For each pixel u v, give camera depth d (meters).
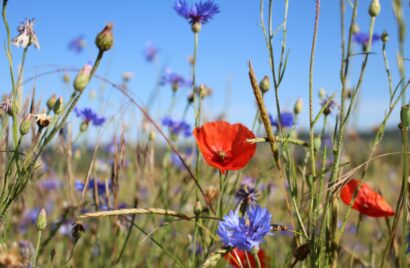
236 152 0.48
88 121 0.67
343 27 0.39
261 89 0.55
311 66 0.40
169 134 0.86
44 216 0.46
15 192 0.41
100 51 0.39
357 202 0.48
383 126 0.42
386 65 0.43
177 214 0.41
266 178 0.65
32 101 0.47
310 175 0.46
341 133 0.40
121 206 0.70
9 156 0.50
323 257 0.41
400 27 0.34
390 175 1.30
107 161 0.83
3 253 0.37
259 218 0.38
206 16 0.58
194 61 0.58
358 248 0.75
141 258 0.80
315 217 0.41
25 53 0.44
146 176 0.71
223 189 0.54
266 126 0.41
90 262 0.78
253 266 0.45
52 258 0.56
